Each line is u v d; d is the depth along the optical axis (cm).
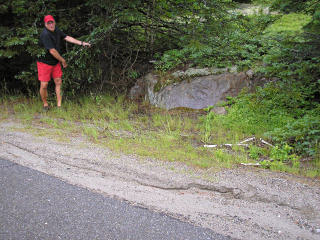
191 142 552
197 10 777
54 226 291
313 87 657
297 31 704
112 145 502
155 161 443
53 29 632
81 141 519
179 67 791
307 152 490
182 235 284
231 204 341
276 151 488
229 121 634
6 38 744
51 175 396
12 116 668
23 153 462
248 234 290
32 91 832
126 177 394
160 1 788
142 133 586
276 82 687
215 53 778
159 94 763
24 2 716
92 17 762
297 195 357
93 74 777
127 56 857
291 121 597
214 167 430
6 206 321
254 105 649
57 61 664
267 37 753
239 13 807
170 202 342
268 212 326
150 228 293
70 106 728
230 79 726
